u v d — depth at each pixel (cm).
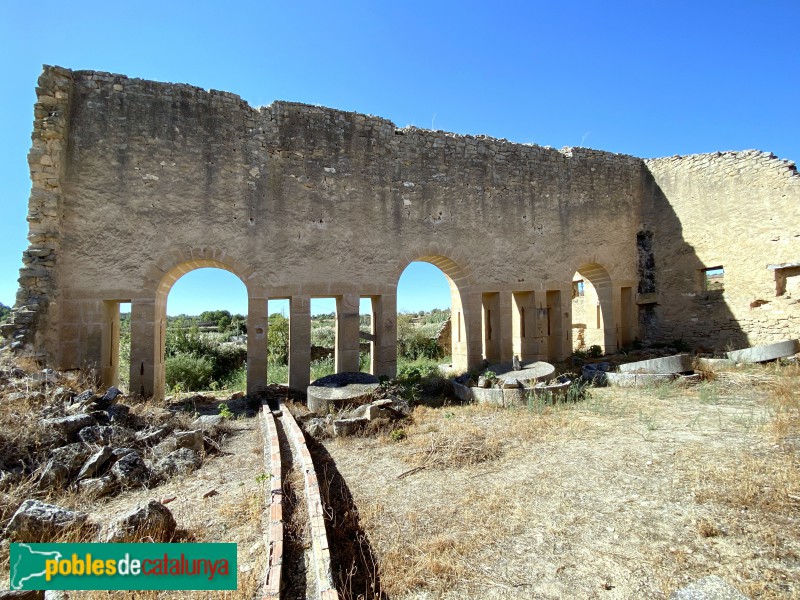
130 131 986
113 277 957
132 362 963
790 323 1246
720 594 278
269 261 1077
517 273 1357
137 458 528
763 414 676
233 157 1062
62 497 456
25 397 582
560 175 1448
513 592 300
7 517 402
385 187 1204
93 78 970
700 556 322
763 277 1307
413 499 450
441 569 327
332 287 1130
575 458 539
